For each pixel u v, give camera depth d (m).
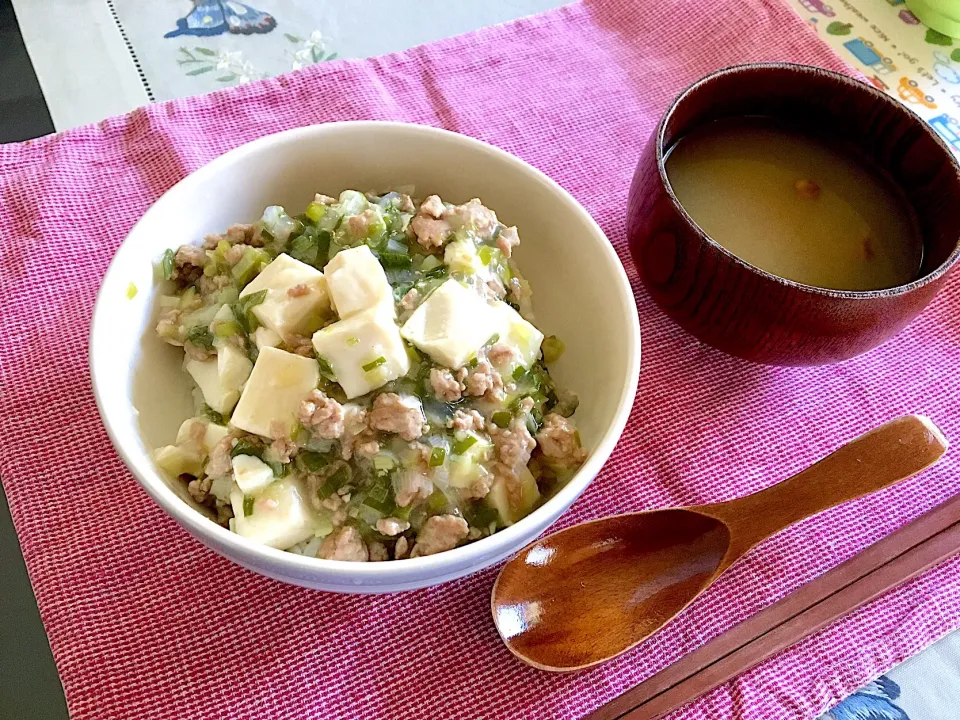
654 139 0.29
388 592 0.22
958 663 0.26
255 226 0.27
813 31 0.41
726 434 0.30
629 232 0.30
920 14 0.44
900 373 0.32
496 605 0.25
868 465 0.26
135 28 0.39
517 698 0.24
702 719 0.24
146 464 0.21
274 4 0.41
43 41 0.38
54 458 0.27
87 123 0.36
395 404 0.23
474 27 0.42
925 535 0.28
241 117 0.36
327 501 0.23
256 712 0.23
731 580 0.27
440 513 0.23
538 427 0.25
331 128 0.27
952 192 0.28
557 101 0.39
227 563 0.26
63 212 0.32
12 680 0.24
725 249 0.27
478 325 0.24
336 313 0.24
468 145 0.28
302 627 0.25
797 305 0.25
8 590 0.25
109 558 0.25
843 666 0.25
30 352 0.29
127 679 0.23
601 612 0.26
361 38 0.41
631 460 0.29
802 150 0.32
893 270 0.29
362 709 0.24
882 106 0.30
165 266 0.25
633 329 0.25
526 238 0.29
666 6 0.42
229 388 0.24
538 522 0.21
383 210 0.27
